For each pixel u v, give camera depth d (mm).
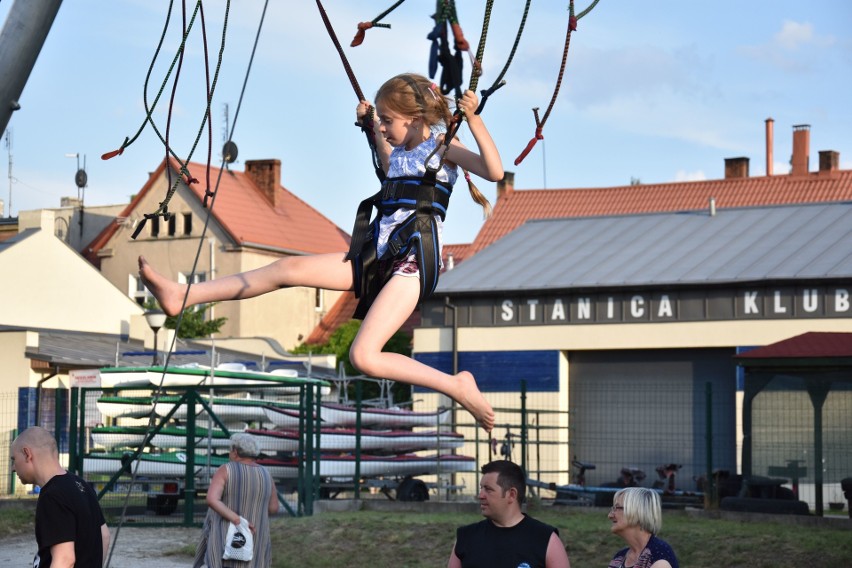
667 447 33531
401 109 5316
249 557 10039
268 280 5539
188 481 21219
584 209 52438
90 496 6957
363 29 5914
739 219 39375
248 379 26031
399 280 5188
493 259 39312
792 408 21797
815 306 32219
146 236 53469
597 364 35156
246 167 56656
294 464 23359
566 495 25391
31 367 33125
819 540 16031
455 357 36375
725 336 33094
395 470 25500
